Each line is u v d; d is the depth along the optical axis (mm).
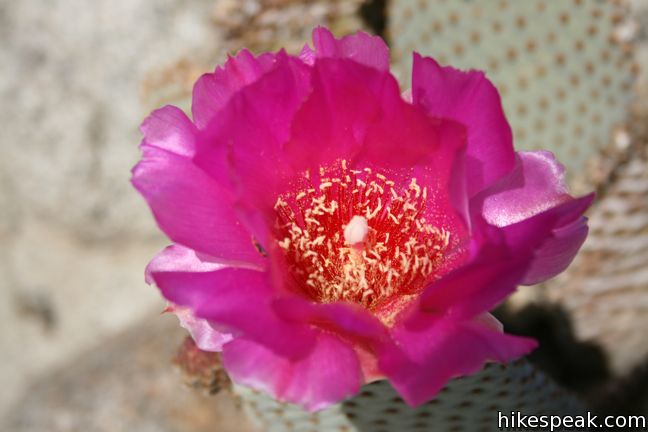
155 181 165
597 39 246
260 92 167
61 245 385
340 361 157
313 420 205
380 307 178
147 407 309
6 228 394
